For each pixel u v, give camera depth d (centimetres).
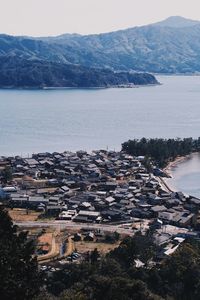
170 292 8962
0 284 4872
